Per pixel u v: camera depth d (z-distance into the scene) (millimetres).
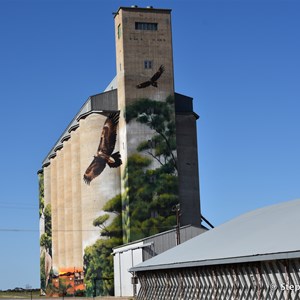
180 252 52438
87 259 112750
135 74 112938
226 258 40781
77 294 119562
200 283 47125
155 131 111875
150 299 57500
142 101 112250
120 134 113938
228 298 42750
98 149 114188
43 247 148875
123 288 91938
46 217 147125
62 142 134250
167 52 114812
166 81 113938
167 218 109500
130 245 89688
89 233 113000
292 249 34812
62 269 131125
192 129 118812
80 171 118688
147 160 110562
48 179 148500
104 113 114875
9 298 115812
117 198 112438
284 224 43312
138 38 114188
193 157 117875
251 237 43906
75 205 122375
